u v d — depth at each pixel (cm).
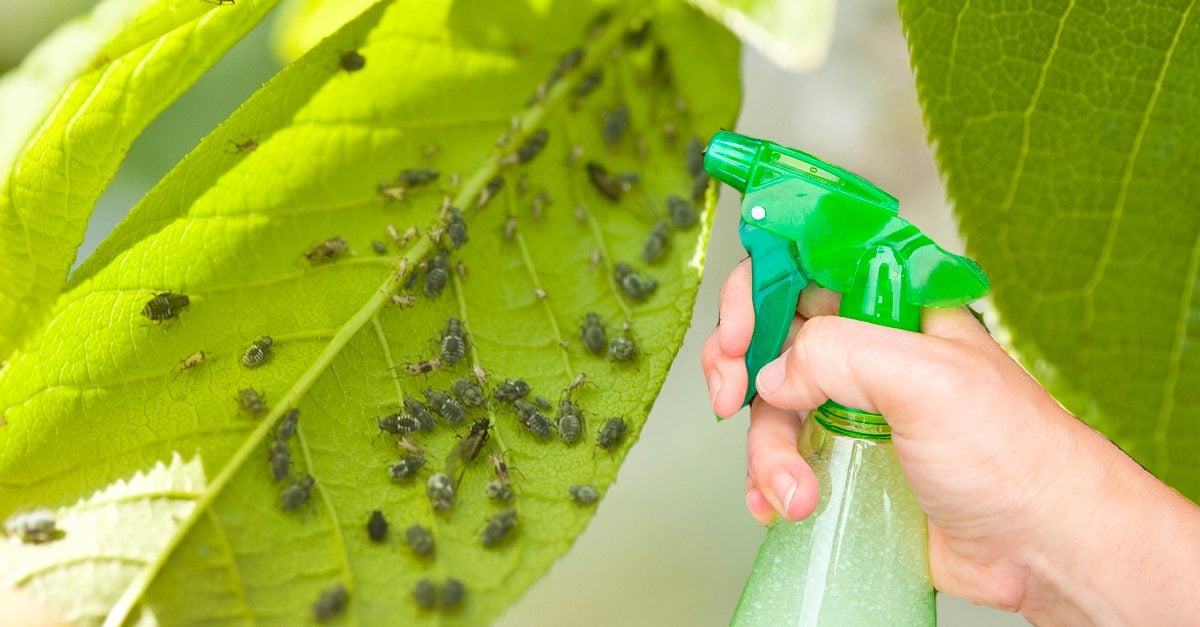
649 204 103
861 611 92
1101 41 90
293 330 97
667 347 99
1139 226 91
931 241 92
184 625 92
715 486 152
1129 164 91
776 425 98
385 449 96
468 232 101
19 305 93
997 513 94
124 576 92
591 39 104
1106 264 92
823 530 93
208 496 94
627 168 104
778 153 92
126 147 91
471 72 102
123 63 90
